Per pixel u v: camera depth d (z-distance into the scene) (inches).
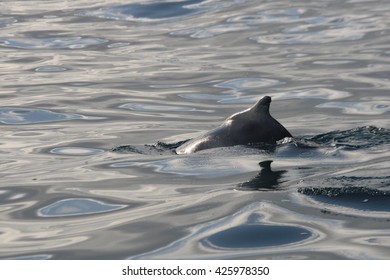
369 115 1196.5
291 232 730.8
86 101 1337.4
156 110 1277.1
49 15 2021.4
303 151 954.7
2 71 1553.9
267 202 802.2
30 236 757.3
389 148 965.8
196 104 1305.4
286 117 1214.9
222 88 1391.5
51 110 1289.4
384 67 1461.6
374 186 819.4
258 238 724.0
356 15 1857.8
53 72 1537.9
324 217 759.7
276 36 1733.5
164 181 900.6
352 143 997.2
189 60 1588.3
